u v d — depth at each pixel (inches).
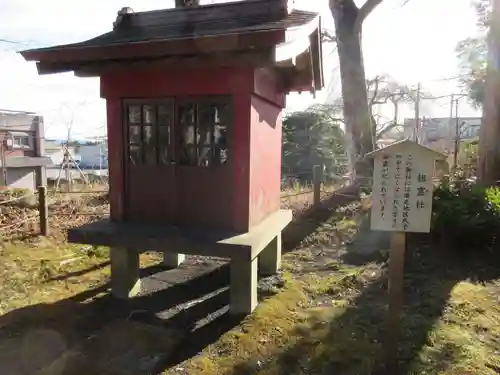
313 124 725.9
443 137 879.1
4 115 805.9
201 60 163.3
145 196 193.8
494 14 363.9
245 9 203.8
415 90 704.4
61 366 144.9
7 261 247.0
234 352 153.6
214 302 197.9
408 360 146.8
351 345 156.6
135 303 196.4
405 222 135.3
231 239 165.2
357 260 264.8
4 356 149.8
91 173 1133.1
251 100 173.5
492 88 366.6
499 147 367.2
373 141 402.6
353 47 391.5
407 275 233.6
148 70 179.6
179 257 255.8
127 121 191.8
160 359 149.3
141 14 218.8
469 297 202.8
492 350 155.7
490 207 278.5
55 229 324.8
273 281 222.5
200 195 185.2
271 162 218.5
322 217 337.7
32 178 842.2
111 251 199.0
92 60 169.3
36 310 185.9
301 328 169.8
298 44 168.2
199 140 183.2
